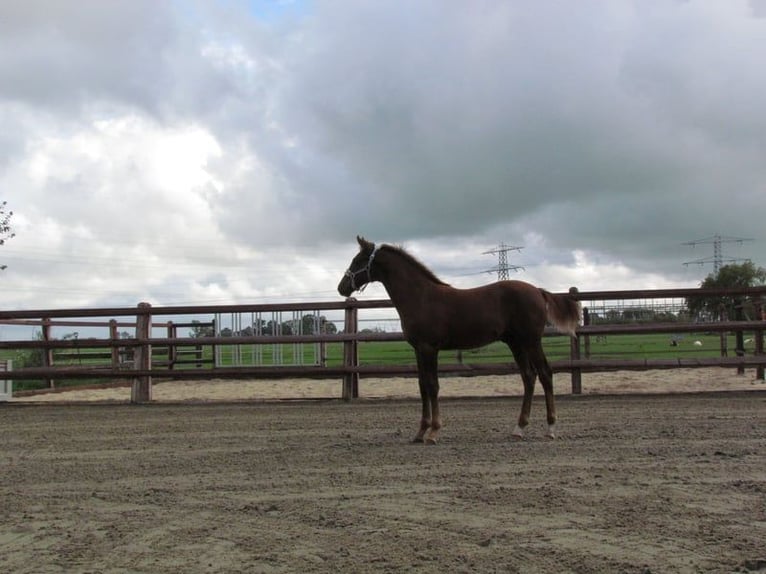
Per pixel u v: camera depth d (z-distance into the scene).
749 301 15.94
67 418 10.60
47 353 16.22
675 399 11.02
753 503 4.63
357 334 12.27
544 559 3.62
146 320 12.92
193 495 5.24
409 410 10.48
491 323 7.57
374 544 3.94
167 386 16.62
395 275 7.77
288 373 12.36
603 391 12.46
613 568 3.47
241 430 8.75
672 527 4.12
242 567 3.62
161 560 3.77
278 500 5.02
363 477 5.73
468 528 4.20
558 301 8.05
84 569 3.66
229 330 13.80
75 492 5.44
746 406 9.95
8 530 4.40
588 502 4.73
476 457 6.51
